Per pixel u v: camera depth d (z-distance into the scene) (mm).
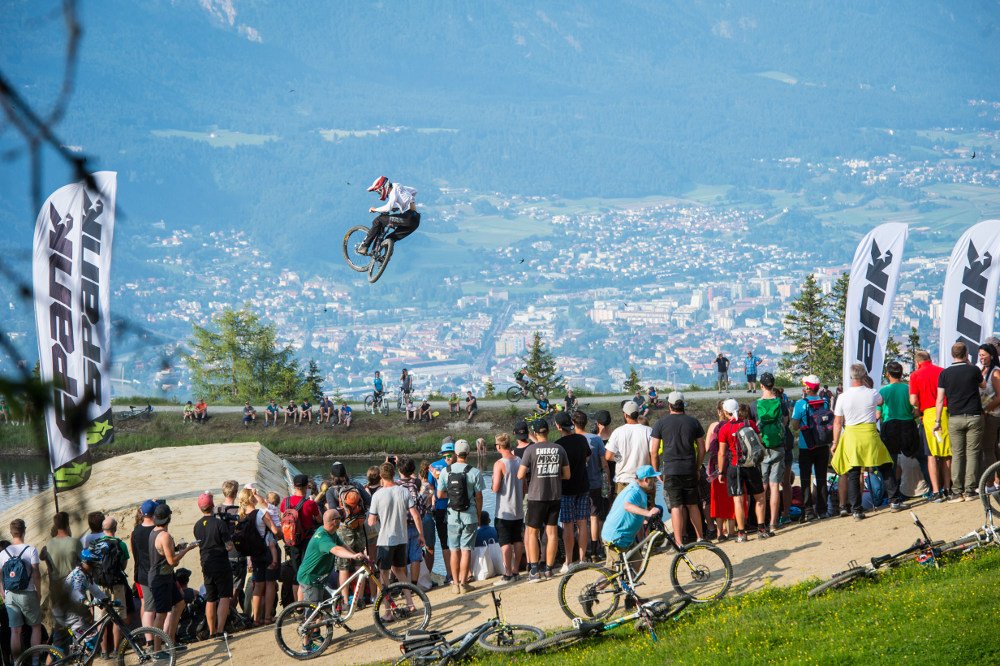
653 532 14359
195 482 30562
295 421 75938
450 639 14766
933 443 17516
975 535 14641
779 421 17266
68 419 2432
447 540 18703
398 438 72438
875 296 25422
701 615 13859
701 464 16531
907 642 11320
